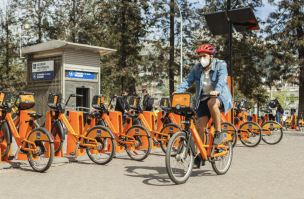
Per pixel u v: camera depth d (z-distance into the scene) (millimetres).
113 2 25094
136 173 5777
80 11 27031
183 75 26906
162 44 26219
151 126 8727
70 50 14586
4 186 4777
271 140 10625
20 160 6617
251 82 27484
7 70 30062
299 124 21078
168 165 4703
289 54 25141
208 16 10047
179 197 4188
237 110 10898
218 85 5105
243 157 7746
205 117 5359
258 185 4871
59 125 6914
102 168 6281
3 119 6328
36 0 27891
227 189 4617
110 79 26219
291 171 5977
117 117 7727
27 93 6492
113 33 25375
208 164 6750
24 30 28594
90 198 4148
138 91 27984
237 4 26266
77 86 14820
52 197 4195
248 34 26469
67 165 6562
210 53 5250
